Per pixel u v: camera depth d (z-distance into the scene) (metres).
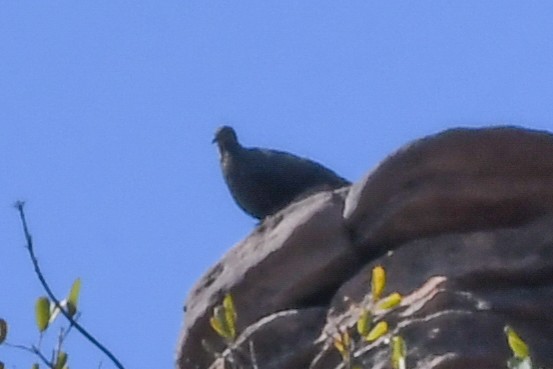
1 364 9.01
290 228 13.55
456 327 12.29
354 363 12.25
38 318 9.14
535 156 13.16
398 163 13.26
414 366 12.12
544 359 12.24
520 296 12.61
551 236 13.04
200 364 13.61
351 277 13.31
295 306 13.37
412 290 12.77
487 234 13.06
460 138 13.14
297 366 12.89
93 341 9.27
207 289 13.75
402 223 13.18
